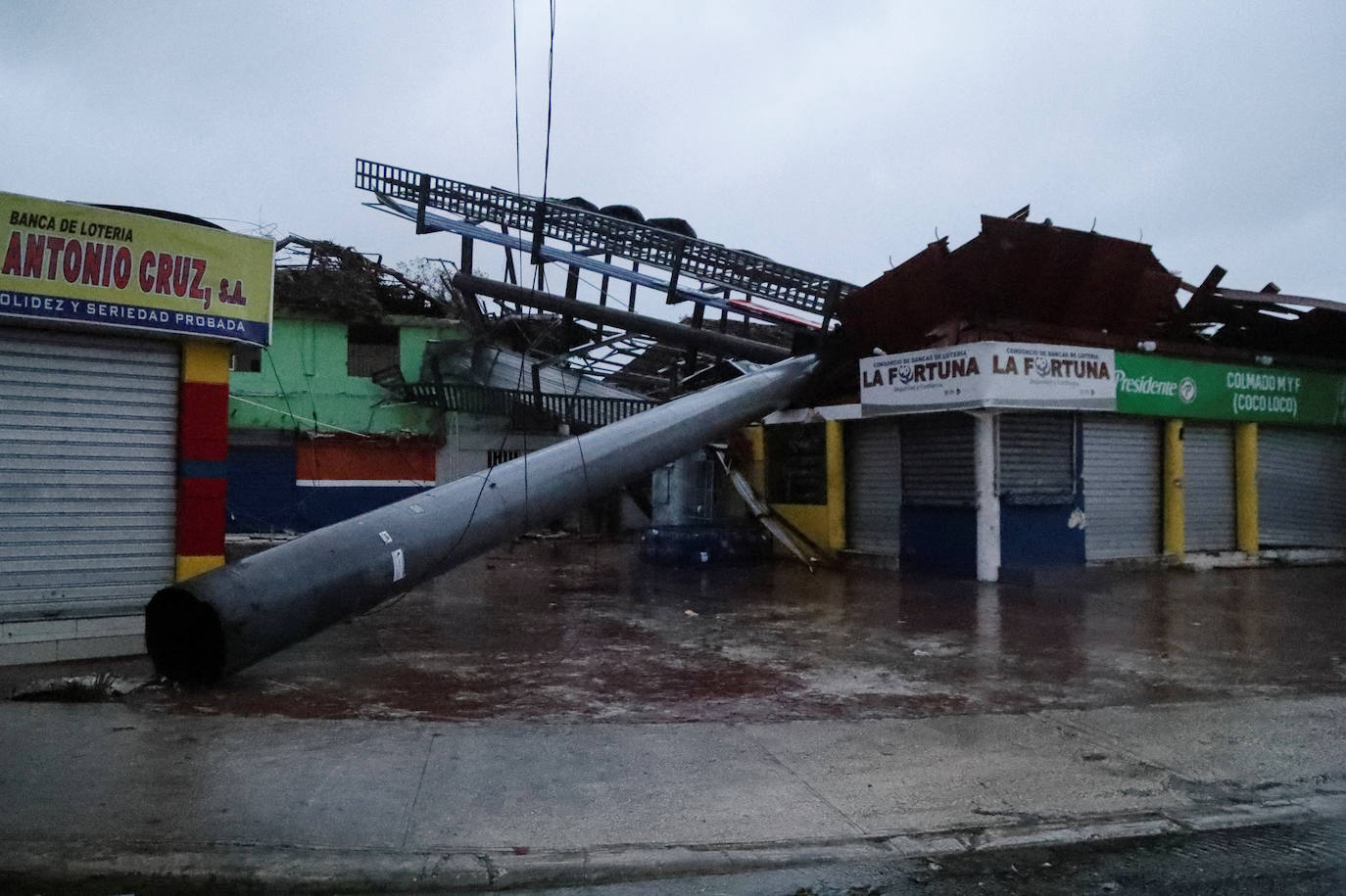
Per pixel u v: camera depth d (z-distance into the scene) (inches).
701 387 845.8
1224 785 203.5
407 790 188.5
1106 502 580.7
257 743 216.4
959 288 544.7
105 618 315.6
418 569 332.5
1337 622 408.8
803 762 213.8
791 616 424.8
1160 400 584.4
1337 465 700.7
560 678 298.8
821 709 261.7
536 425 898.7
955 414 553.0
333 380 890.1
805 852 167.2
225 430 340.2
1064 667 318.7
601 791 192.1
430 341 913.5
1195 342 629.0
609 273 783.1
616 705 264.4
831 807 187.2
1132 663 324.8
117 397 322.7
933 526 567.2
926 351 553.0
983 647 352.2
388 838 165.0
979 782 202.7
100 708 246.4
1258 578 567.8
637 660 327.9
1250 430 635.5
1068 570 555.8
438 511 350.3
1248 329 658.8
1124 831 179.6
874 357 597.3
